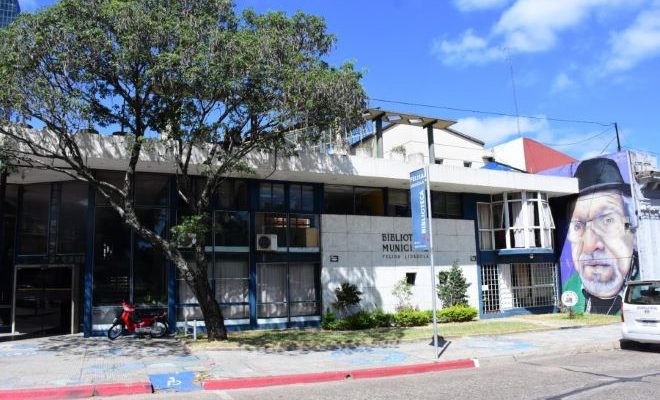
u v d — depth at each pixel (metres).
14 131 14.50
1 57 12.39
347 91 13.95
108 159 16.38
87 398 9.69
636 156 24.05
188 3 13.52
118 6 12.25
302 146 17.48
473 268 24.05
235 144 15.50
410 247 22.56
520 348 14.78
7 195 18.66
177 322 17.98
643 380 10.30
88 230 17.33
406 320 20.42
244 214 19.67
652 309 14.20
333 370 11.77
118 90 13.85
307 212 20.84
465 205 24.55
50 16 12.26
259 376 11.07
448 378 11.18
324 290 20.47
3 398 9.45
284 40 13.67
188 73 12.43
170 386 10.55
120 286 17.50
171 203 18.34
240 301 19.30
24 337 17.11
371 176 20.42
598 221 24.77
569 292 22.67
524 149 32.84
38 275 18.28
